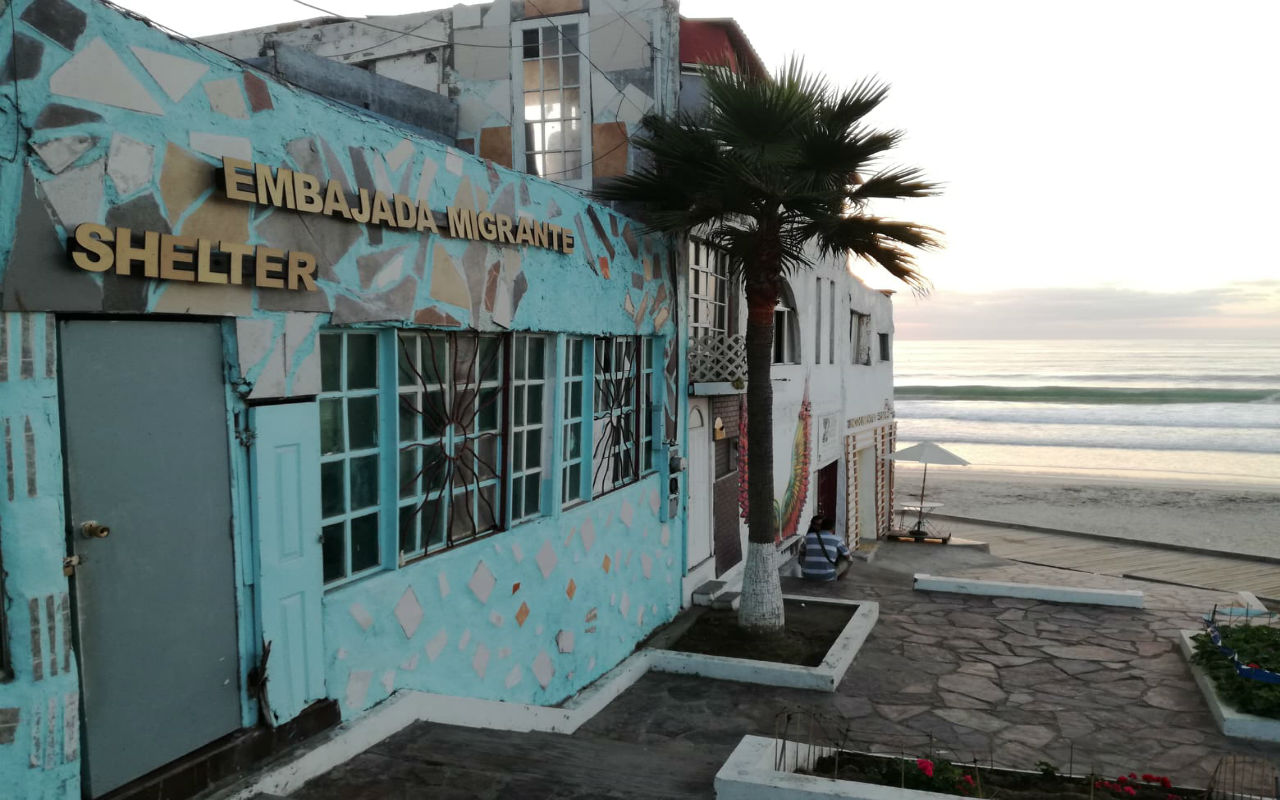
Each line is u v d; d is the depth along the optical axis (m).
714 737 7.99
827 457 18.39
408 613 6.23
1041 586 13.50
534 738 5.96
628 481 10.38
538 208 7.83
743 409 14.17
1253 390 80.94
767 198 9.60
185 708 4.51
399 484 6.18
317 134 5.25
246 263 4.72
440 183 6.43
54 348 3.80
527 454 8.09
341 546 5.79
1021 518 29.53
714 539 13.20
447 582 6.67
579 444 9.13
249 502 4.88
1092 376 109.88
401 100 10.67
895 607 12.73
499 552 7.38
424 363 6.54
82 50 3.87
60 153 3.78
